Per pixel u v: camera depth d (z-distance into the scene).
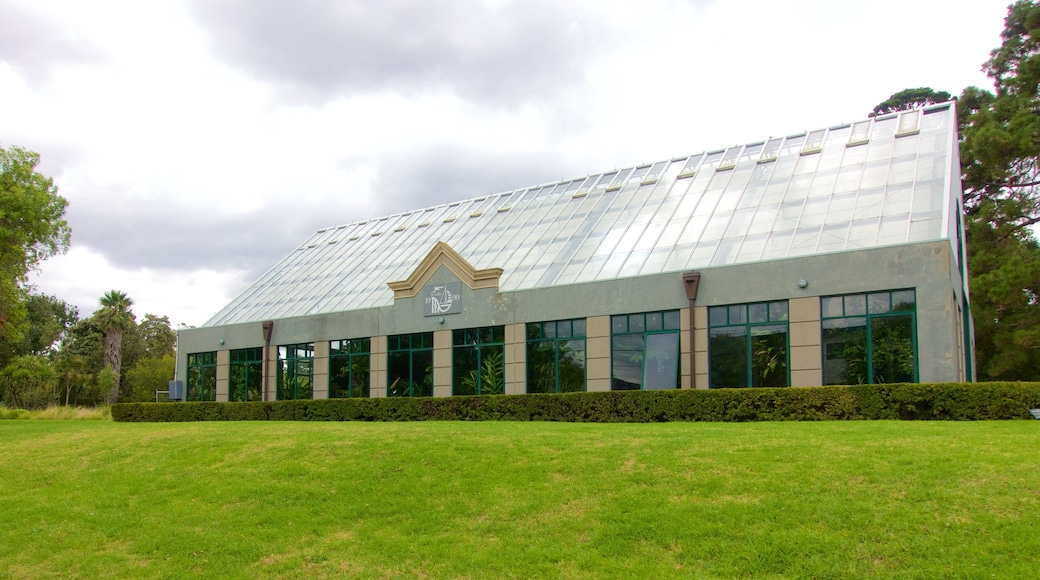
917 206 25.78
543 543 11.83
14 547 14.16
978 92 48.06
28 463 20.45
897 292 23.25
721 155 36.62
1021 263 38.06
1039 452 12.84
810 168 31.53
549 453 15.59
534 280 31.62
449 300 32.78
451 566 11.46
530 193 42.53
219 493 15.70
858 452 13.61
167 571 12.42
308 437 19.20
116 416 37.94
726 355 25.89
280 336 38.62
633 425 20.62
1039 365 40.84
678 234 30.53
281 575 11.87
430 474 15.26
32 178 37.25
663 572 10.48
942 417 19.33
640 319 27.91
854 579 9.74
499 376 30.98
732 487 12.66
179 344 43.81
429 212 47.25
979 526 10.41
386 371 34.56
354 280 40.75
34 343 78.06
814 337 24.25
